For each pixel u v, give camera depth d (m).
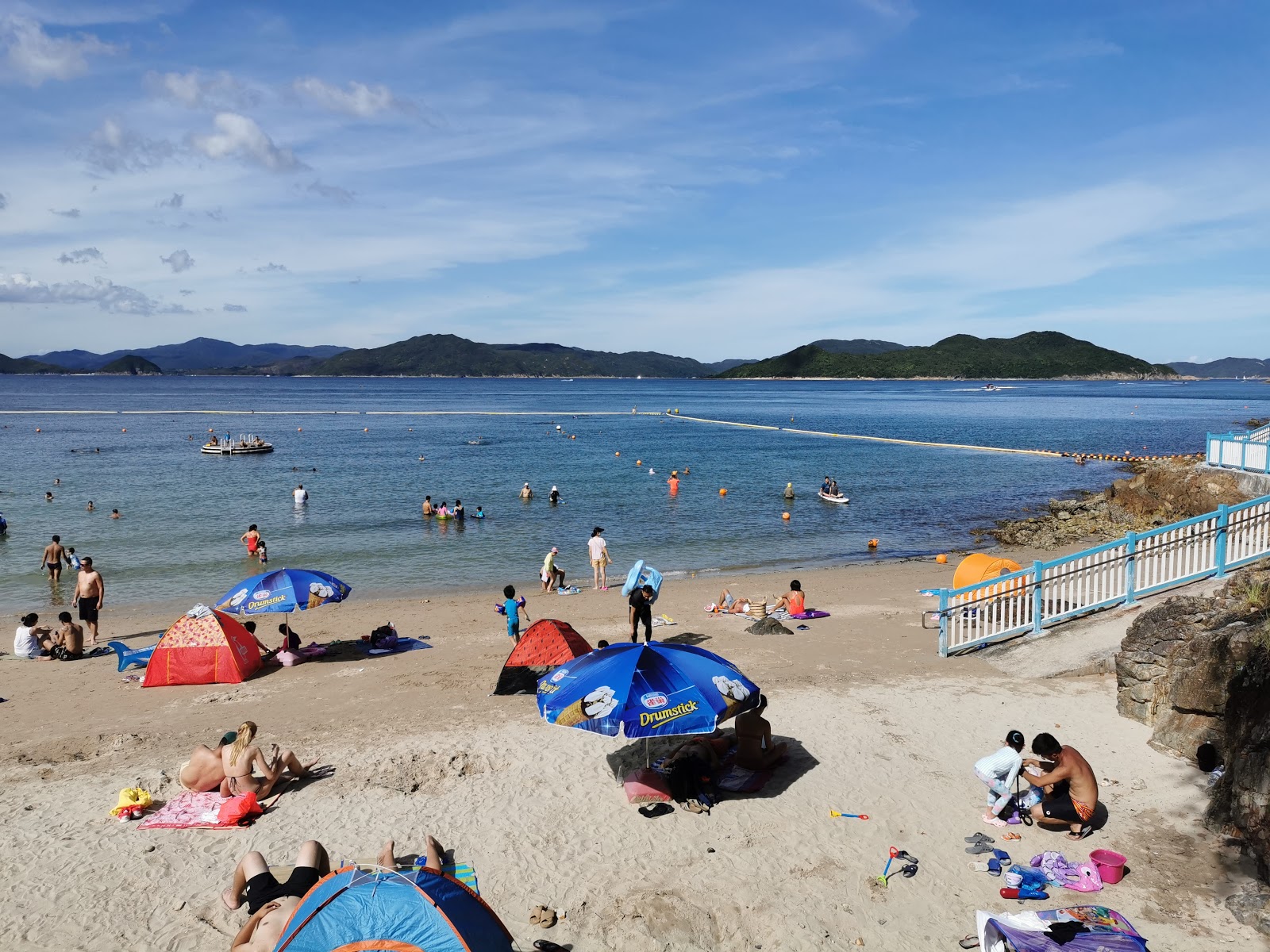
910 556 33.38
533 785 11.62
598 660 10.92
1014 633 17.45
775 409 174.75
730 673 10.97
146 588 27.61
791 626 20.69
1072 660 15.68
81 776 12.04
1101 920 7.81
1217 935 8.06
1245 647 10.85
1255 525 16.72
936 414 150.88
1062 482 56.25
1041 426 116.56
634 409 157.75
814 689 15.45
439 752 12.70
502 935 7.40
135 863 9.62
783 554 33.75
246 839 10.16
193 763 11.32
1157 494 37.69
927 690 15.18
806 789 11.44
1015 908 8.67
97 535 36.41
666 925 8.48
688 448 82.81
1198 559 16.80
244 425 110.75
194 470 60.06
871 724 13.66
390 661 18.11
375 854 9.80
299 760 12.54
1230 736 10.12
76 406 158.00
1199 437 95.25
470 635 20.48
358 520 40.66
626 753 12.64
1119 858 9.19
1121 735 12.70
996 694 14.77
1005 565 19.67
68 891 9.06
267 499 46.88
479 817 10.73
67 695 16.00
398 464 66.12
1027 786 11.24
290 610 17.00
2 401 175.88
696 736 12.68
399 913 6.98
